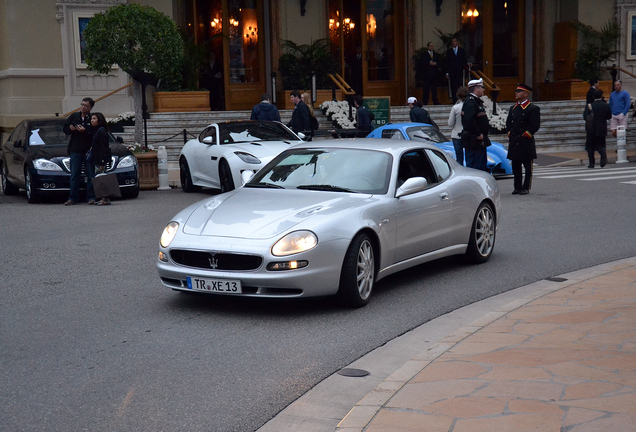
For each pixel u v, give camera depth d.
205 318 5.87
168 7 22.33
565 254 8.40
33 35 21.20
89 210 12.10
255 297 5.74
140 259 8.12
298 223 5.84
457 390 4.03
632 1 26.66
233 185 12.79
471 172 7.98
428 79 24.78
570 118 24.12
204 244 5.80
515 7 27.25
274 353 5.03
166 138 20.31
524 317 5.57
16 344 5.24
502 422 3.56
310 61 23.97
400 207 6.59
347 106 22.66
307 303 6.33
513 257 8.29
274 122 14.55
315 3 24.86
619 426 3.45
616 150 22.94
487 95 26.42
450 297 6.57
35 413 4.03
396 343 5.26
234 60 24.45
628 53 26.84
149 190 15.57
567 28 26.50
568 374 4.19
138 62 16.36
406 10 25.80
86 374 4.63
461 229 7.51
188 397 4.25
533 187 14.62
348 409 4.07
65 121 14.69
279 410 4.07
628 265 7.52
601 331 5.07
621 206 11.84
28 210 12.28
